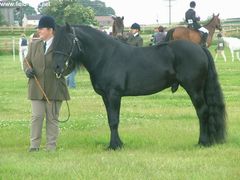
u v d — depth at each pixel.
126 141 12.00
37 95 11.18
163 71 11.38
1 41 66.31
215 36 72.12
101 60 11.23
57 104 11.36
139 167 9.34
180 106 18.45
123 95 11.41
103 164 9.63
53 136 11.37
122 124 14.49
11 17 125.75
